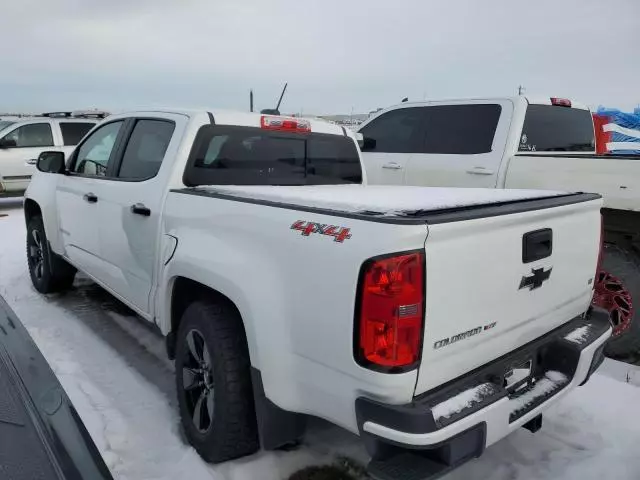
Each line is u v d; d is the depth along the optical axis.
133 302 3.54
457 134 5.64
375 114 6.54
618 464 2.78
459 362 2.06
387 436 1.86
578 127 6.02
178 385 2.88
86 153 4.42
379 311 1.85
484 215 2.05
